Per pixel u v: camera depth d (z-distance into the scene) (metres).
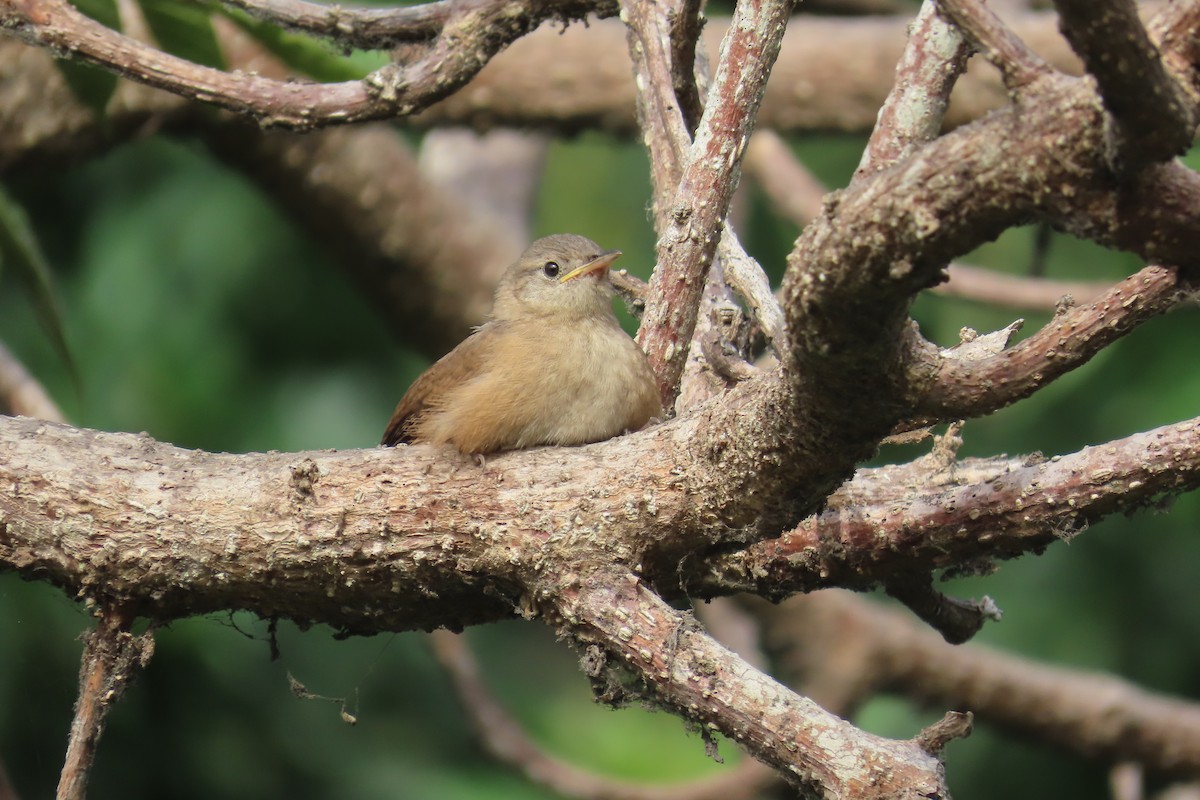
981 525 6.40
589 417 7.70
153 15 9.38
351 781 14.33
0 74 12.12
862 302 4.77
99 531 6.59
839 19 14.21
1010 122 4.38
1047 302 13.02
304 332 15.44
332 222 13.80
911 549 6.55
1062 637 14.05
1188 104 4.06
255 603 6.76
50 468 6.69
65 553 6.62
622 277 8.61
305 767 14.29
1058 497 6.20
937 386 5.12
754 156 14.45
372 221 13.82
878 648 13.34
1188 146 4.15
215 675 14.04
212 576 6.60
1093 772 14.18
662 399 7.65
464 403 7.88
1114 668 13.93
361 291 14.46
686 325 7.54
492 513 6.36
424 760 14.70
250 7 7.90
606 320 9.76
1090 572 14.19
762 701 5.62
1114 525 14.10
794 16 15.39
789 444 5.67
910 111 6.74
